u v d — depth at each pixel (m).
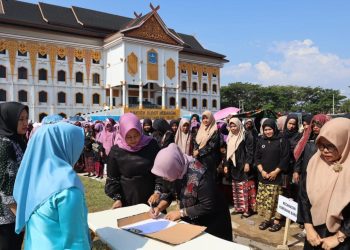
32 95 35.56
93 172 11.37
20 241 3.21
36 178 2.02
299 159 5.29
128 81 38.47
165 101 46.69
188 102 48.53
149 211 3.26
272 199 5.41
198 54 49.12
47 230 1.93
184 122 7.35
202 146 6.39
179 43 42.88
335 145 2.55
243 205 6.21
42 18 39.69
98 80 40.59
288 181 5.45
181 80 47.72
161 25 40.75
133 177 3.83
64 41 37.47
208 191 2.98
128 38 37.78
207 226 3.09
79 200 1.98
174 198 3.46
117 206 3.88
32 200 1.98
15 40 34.47
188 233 2.71
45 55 36.44
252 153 6.17
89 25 40.91
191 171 3.05
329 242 2.59
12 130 3.21
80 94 39.03
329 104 77.00
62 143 2.13
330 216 2.57
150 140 3.95
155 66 40.88
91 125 12.76
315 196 2.70
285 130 6.62
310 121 5.57
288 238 5.13
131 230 2.83
